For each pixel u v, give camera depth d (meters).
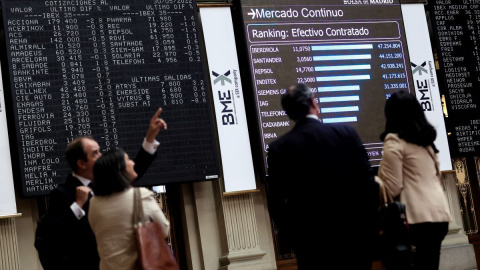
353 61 8.16
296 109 4.09
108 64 7.14
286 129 7.79
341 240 3.89
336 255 3.90
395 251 4.22
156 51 7.33
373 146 8.05
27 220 6.98
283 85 7.85
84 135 6.95
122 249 3.86
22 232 6.93
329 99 7.99
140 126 7.15
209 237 7.64
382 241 4.25
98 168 3.93
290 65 7.92
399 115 4.53
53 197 4.55
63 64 6.99
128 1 7.31
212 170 7.33
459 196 8.80
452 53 8.59
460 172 8.84
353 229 3.91
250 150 7.70
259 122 7.70
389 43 8.36
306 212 3.93
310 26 8.07
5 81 7.04
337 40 8.14
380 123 8.13
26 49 6.89
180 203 7.77
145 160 4.91
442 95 8.94
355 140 4.03
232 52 7.80
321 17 8.13
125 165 3.99
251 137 7.82
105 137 7.02
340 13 8.21
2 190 6.67
